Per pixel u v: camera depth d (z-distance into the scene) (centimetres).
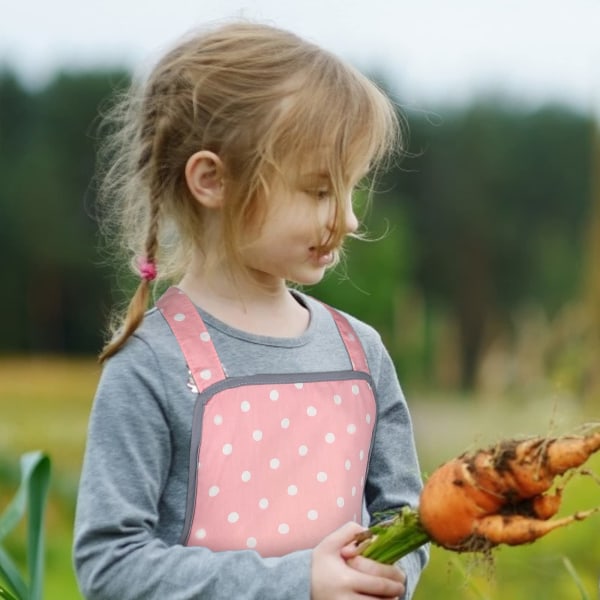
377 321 1536
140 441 177
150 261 192
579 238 3106
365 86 192
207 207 189
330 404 189
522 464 162
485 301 3156
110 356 185
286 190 182
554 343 616
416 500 197
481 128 3184
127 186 208
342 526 181
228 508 179
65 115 3114
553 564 394
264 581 169
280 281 195
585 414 543
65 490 722
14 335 3120
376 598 170
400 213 2698
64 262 3114
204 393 181
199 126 189
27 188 3089
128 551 173
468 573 171
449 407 1189
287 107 182
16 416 1332
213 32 198
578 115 3195
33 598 212
